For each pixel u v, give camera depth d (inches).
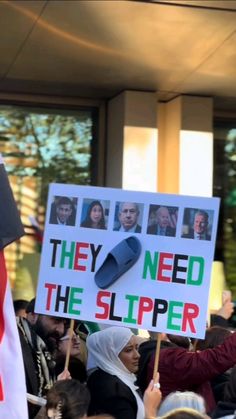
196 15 205.9
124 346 158.2
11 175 299.7
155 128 279.4
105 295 155.1
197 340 191.8
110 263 154.9
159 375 164.9
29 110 296.4
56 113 299.1
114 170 286.0
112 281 154.0
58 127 300.5
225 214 309.4
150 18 208.7
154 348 173.6
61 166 301.9
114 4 199.3
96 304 155.3
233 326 303.6
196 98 283.6
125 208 156.6
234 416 130.4
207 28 214.8
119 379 155.9
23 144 299.4
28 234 302.0
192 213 153.6
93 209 158.1
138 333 220.2
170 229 154.2
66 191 159.9
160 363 164.9
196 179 282.8
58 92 288.8
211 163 284.5
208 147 284.2
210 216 152.9
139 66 249.4
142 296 153.4
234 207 309.3
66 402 129.3
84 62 246.8
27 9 203.3
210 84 269.9
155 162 278.4
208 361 160.4
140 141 277.1
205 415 134.7
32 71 259.6
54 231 159.6
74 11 204.4
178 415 117.2
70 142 301.3
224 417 134.3
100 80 268.1
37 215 302.5
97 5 200.1
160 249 154.0
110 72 258.1
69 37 223.6
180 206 154.3
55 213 159.9
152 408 142.6
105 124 299.1
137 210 156.1
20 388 135.5
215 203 152.9
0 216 141.7
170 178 288.2
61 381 135.0
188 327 150.6
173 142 286.8
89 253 157.0
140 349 175.8
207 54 235.8
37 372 170.6
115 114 288.4
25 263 300.7
